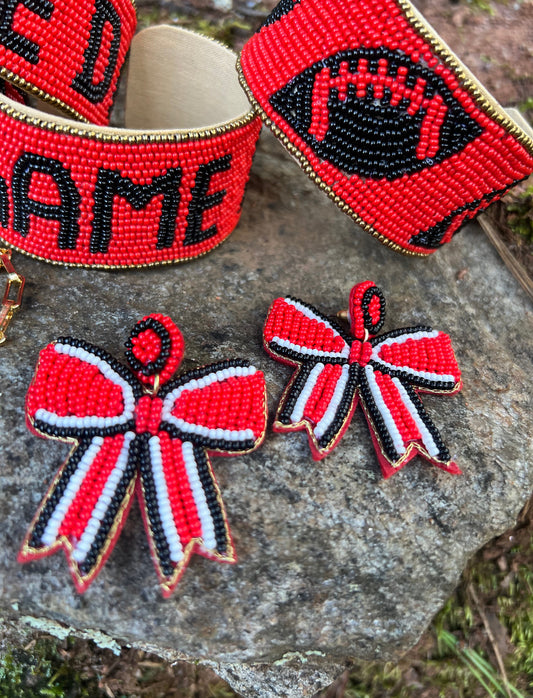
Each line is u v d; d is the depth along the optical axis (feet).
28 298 0.43
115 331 0.42
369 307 0.43
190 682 0.55
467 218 0.48
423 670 0.56
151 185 0.42
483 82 0.77
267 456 0.39
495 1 0.83
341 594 0.39
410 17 0.37
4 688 0.52
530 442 0.45
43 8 0.39
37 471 0.36
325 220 0.56
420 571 0.40
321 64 0.40
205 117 0.57
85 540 0.32
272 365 0.43
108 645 0.42
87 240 0.44
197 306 0.46
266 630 0.37
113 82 0.48
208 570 0.36
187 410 0.35
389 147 0.41
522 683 0.56
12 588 0.34
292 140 0.43
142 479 0.34
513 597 0.58
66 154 0.39
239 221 0.54
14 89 0.49
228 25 0.80
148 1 0.79
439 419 0.44
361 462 0.40
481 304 0.58
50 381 0.35
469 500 0.42
